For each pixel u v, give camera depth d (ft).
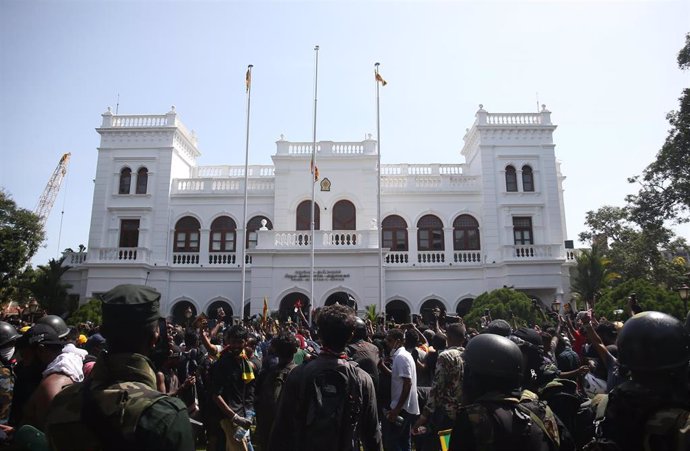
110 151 109.09
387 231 107.86
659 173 96.58
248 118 96.94
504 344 11.25
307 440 12.46
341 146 107.65
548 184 106.93
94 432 8.73
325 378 12.96
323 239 95.09
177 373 30.14
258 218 108.58
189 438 9.13
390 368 26.71
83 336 38.65
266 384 20.47
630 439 9.87
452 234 107.45
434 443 20.07
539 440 10.63
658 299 65.77
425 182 110.42
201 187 110.32
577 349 32.45
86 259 103.40
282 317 91.71
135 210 106.01
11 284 103.09
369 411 13.53
